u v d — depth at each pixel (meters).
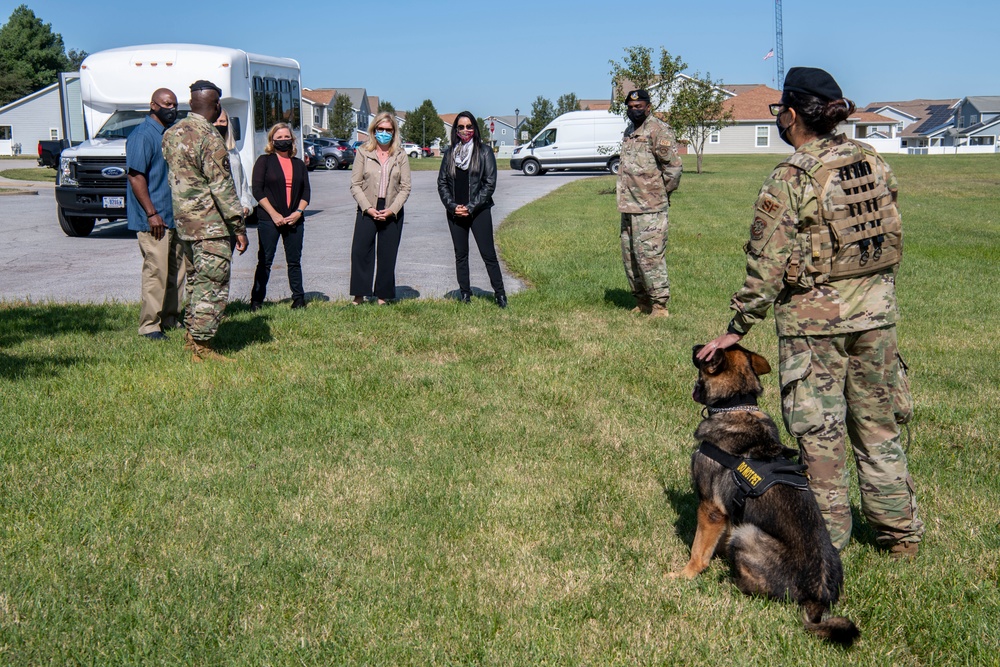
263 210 8.60
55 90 75.00
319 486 4.60
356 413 5.78
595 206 21.56
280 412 5.74
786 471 3.39
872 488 3.78
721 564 3.84
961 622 3.33
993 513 4.39
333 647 3.15
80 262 12.51
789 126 3.56
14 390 5.91
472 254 13.65
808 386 3.55
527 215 19.20
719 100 36.31
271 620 3.32
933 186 29.75
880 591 3.56
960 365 7.39
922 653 3.22
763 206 3.46
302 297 9.02
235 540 3.95
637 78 30.55
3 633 3.15
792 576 3.30
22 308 8.82
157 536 3.97
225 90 15.65
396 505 4.37
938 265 12.98
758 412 3.65
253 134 16.88
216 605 3.39
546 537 4.10
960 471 4.98
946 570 3.76
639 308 9.18
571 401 6.19
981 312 9.69
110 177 14.85
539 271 11.45
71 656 3.05
